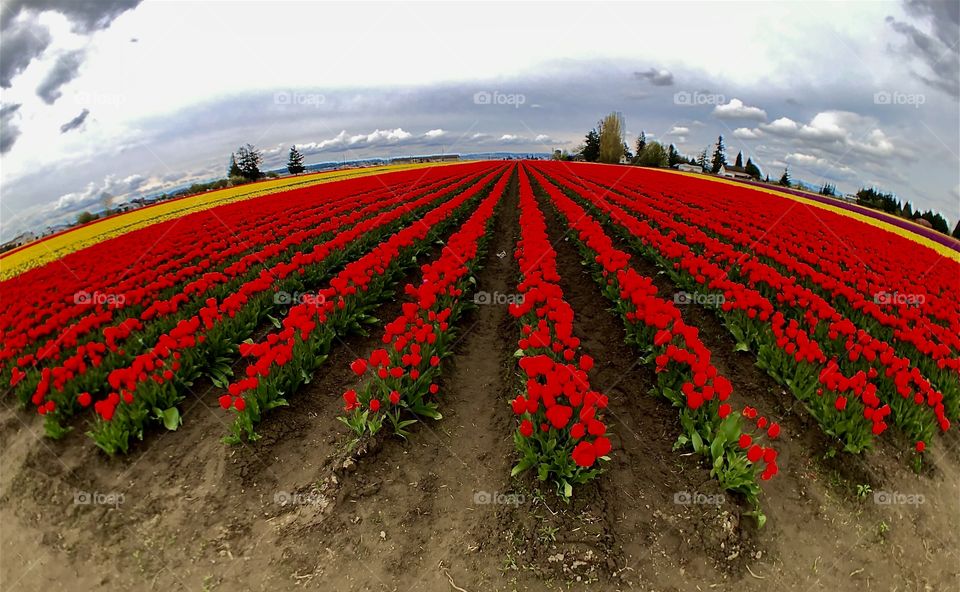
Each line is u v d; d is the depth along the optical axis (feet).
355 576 13.75
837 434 17.79
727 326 26.13
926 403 20.02
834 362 19.56
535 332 22.04
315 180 136.67
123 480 17.08
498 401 22.04
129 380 18.31
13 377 20.45
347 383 23.61
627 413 20.68
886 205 118.11
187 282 35.55
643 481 16.80
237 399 18.17
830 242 49.34
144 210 92.89
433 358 20.22
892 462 17.97
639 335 24.75
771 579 13.73
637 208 65.21
